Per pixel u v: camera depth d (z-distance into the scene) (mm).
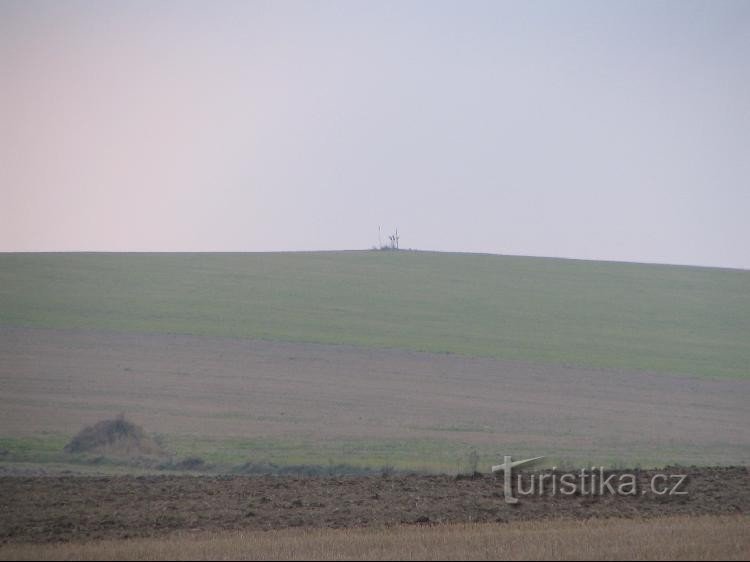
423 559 51625
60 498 74875
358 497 76625
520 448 121750
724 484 84438
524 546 55219
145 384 157125
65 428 122188
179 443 117688
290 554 53531
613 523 65000
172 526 64938
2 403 137750
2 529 63406
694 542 56094
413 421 139125
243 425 131750
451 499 76000
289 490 79812
